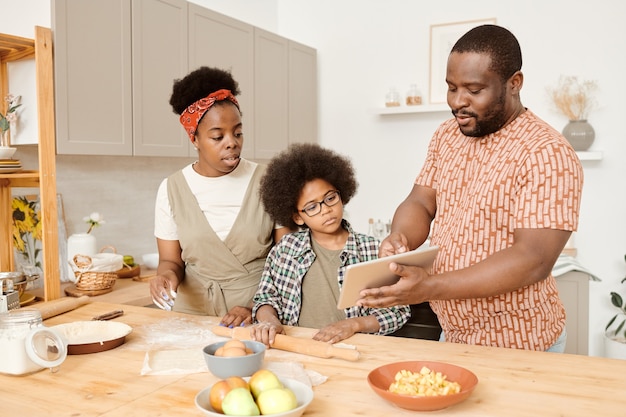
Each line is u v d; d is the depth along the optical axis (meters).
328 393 1.07
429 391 0.99
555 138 1.26
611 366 1.18
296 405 0.97
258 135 3.57
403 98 4.02
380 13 4.06
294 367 1.20
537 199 1.23
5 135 2.03
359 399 1.04
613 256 3.50
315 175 1.66
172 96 1.83
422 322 1.95
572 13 3.51
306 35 4.30
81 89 2.37
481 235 1.35
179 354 1.31
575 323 2.66
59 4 2.25
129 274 2.79
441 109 3.75
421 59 3.95
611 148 3.46
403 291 1.19
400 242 1.50
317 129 4.30
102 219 2.82
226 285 1.88
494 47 1.24
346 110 4.21
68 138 2.32
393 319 1.60
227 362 1.12
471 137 1.43
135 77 2.64
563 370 1.16
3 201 2.06
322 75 4.27
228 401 0.94
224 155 1.76
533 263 1.20
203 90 1.75
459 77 1.28
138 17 2.64
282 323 1.70
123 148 2.59
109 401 1.06
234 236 1.83
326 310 1.69
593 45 3.47
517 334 1.37
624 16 3.39
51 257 1.91
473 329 1.43
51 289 1.91
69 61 2.31
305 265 1.70
